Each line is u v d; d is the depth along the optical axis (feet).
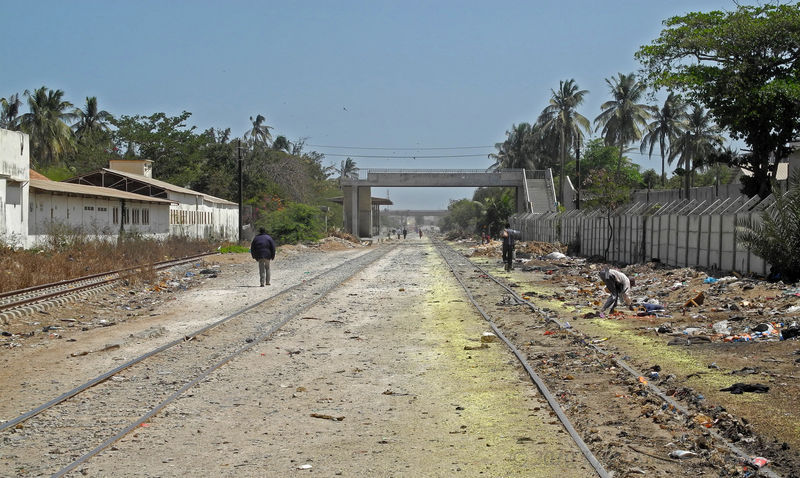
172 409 27.61
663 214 100.58
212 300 68.13
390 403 28.66
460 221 442.50
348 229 306.14
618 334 44.80
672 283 73.05
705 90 103.14
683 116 255.70
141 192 171.32
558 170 324.19
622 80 254.47
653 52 104.32
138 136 250.57
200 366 36.09
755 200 75.46
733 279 66.23
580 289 73.00
